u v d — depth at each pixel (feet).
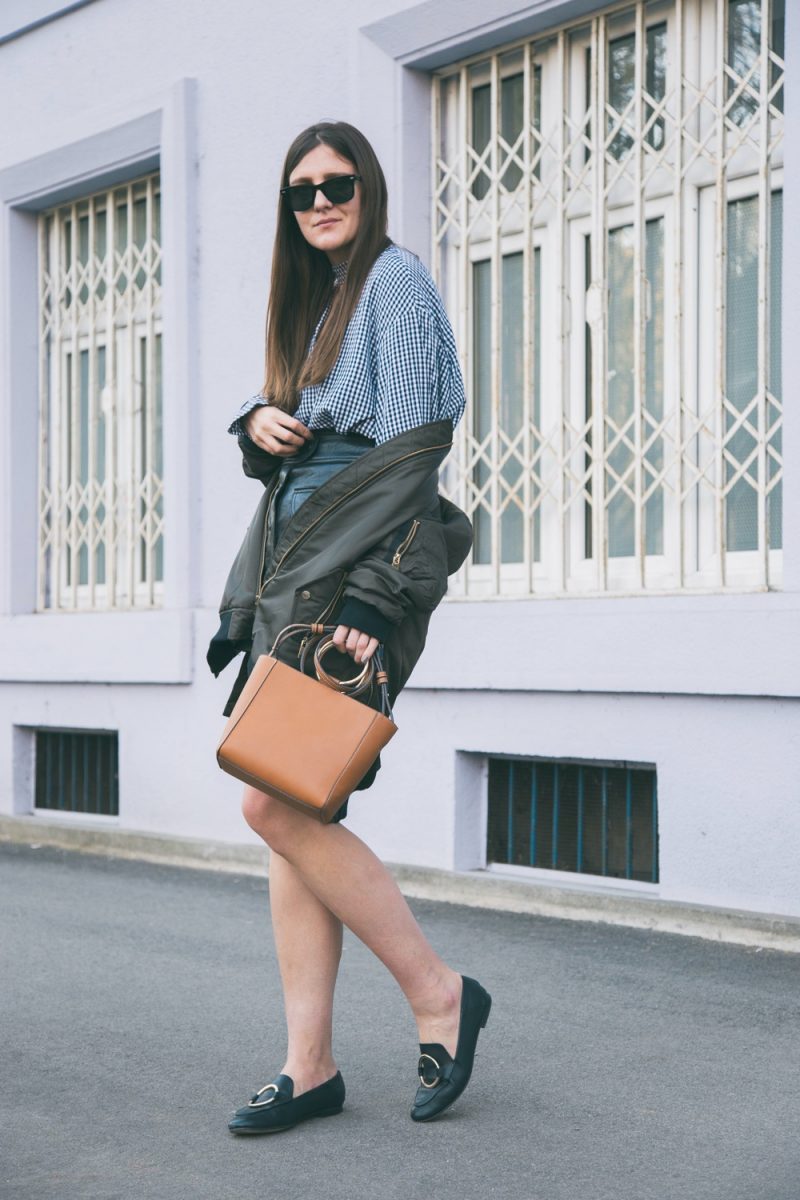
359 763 8.82
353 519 9.04
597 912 16.14
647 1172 8.79
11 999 13.30
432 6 18.28
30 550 25.36
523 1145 9.30
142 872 20.38
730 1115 9.78
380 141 19.06
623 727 16.33
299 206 9.62
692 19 16.49
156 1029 12.26
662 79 16.90
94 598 24.49
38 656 24.14
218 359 21.54
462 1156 9.14
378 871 9.52
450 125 19.12
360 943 15.48
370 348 9.36
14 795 25.02
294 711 8.86
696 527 16.55
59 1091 10.73
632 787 16.87
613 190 17.39
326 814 8.78
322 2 19.86
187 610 21.63
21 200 25.12
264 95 20.81
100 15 23.54
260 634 9.20
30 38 24.90
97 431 24.64
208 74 21.67
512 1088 10.45
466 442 18.98
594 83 17.47
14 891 18.89
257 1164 9.12
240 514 21.22
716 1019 12.14
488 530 18.83
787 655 14.70
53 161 24.23
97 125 23.32
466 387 19.02
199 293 21.84
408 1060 11.15
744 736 15.23
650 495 16.92
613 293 17.42
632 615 16.05
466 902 17.42
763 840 15.07
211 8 21.58
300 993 9.80
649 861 16.72
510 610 17.31
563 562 17.83
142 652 22.12
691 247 16.63
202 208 21.79
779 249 15.89
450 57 18.65
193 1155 9.33
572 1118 9.79
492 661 17.47
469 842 18.22
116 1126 9.95
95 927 16.40
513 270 18.58
